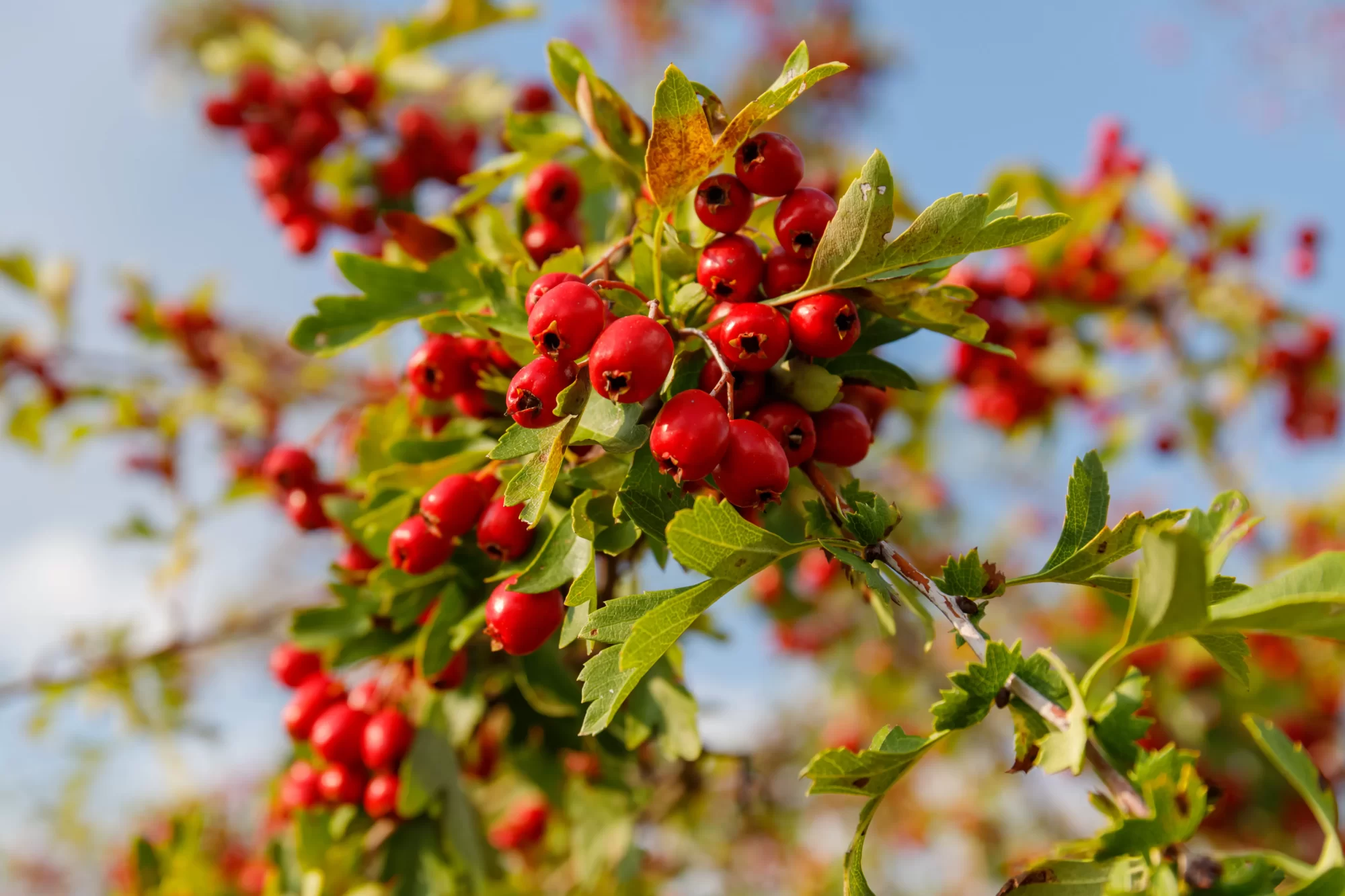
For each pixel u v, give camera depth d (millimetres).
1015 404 629
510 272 366
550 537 329
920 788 989
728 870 771
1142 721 301
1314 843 705
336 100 541
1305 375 659
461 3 552
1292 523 783
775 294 326
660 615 302
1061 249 581
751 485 309
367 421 385
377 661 390
